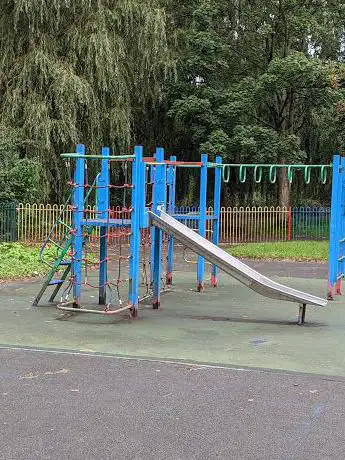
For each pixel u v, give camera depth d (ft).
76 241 28.73
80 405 15.62
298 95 81.25
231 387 17.22
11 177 62.85
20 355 20.62
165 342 22.81
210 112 78.13
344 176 36.60
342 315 29.01
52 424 14.33
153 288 30.50
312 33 81.87
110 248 59.47
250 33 83.30
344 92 77.10
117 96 69.26
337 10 81.61
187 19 82.17
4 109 64.54
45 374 18.35
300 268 49.24
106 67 65.77
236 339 23.52
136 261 27.66
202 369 19.10
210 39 77.30
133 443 13.29
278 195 90.74
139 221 27.45
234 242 74.69
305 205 94.12
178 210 78.64
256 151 75.31
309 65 73.31
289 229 78.18
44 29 65.26
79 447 13.07
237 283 39.65
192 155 89.61
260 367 19.40
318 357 20.83
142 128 83.92
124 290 35.65
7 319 26.73
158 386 17.25
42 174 66.03
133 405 15.65
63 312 28.48
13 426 14.20
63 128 64.08
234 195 92.27
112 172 72.79
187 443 13.30
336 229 33.99
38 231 64.49
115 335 23.94
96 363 19.69
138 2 69.82
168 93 78.84
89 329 25.03
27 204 64.23
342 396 16.52
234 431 13.98
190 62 76.64
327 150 91.50
